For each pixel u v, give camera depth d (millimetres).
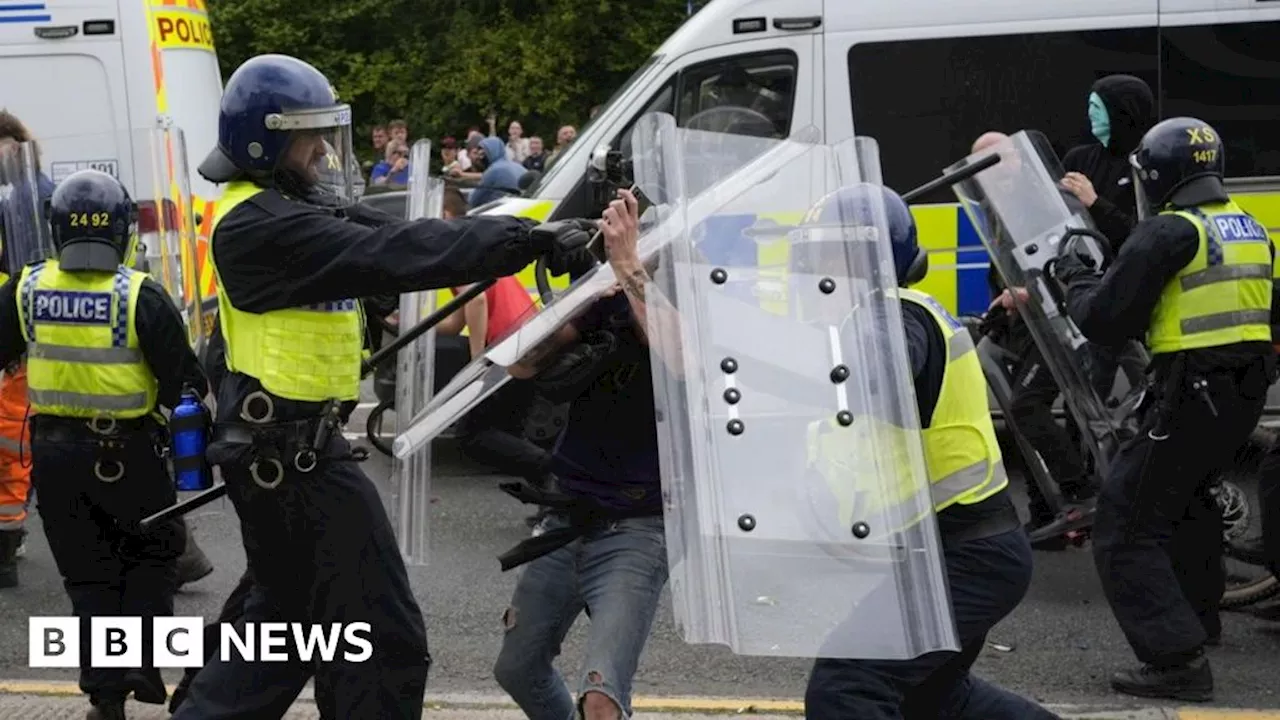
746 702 5488
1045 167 6262
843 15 8930
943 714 4273
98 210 5059
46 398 5098
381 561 4031
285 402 3918
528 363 4016
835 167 3727
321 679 4082
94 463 5094
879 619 3523
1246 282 5531
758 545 3539
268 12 26875
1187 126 5598
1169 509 5609
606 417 4035
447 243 3719
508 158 16016
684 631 3496
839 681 3855
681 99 8984
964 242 8906
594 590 4027
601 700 3816
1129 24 8852
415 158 4852
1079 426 6359
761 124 5016
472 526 8125
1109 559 5660
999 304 7012
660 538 4035
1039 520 7461
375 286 3768
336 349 3963
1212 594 6172
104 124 10594
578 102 25781
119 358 5059
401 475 4449
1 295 5145
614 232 3658
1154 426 5555
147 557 5242
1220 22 8812
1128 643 6016
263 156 3861
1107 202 6746
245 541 4090
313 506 3951
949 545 4039
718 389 3602
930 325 3996
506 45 25578
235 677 4145
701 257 3666
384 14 26641
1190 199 5562
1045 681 5875
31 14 10531
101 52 10570
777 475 3568
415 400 4566
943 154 8961
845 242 3674
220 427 3984
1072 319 5652
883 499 3562
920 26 8898
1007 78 8914
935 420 4016
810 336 3629
